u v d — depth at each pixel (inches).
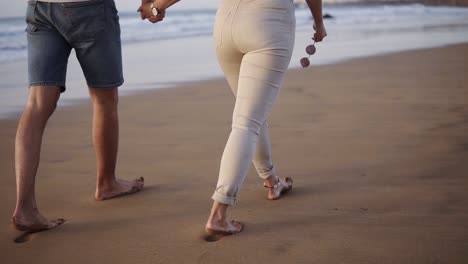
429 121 174.7
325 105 210.7
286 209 106.0
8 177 136.6
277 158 143.3
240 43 94.6
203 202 113.1
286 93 242.8
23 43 625.9
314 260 82.2
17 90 283.4
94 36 105.5
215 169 137.1
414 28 786.8
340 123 179.0
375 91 238.8
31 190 97.6
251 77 93.8
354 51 445.4
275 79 94.6
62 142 171.5
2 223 104.3
